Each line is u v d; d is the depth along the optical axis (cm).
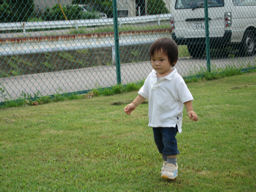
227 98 602
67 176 311
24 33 1038
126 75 982
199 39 1170
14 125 474
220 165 329
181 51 1330
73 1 1012
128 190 282
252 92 650
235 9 1133
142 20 1213
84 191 279
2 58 1013
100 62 1225
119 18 1088
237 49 1204
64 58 1145
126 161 344
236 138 400
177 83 300
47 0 1008
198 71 861
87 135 425
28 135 429
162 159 349
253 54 1203
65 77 960
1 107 595
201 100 592
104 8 1027
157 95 305
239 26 1143
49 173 317
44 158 354
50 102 637
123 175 312
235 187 287
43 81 896
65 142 401
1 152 372
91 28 1275
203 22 1155
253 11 1180
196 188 286
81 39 1169
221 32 1134
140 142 396
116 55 716
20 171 322
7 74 1011
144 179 305
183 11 1189
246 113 503
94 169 325
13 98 684
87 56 1199
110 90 696
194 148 372
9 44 1016
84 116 516
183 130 433
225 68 905
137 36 1220
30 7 942
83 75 991
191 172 318
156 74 311
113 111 545
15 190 284
